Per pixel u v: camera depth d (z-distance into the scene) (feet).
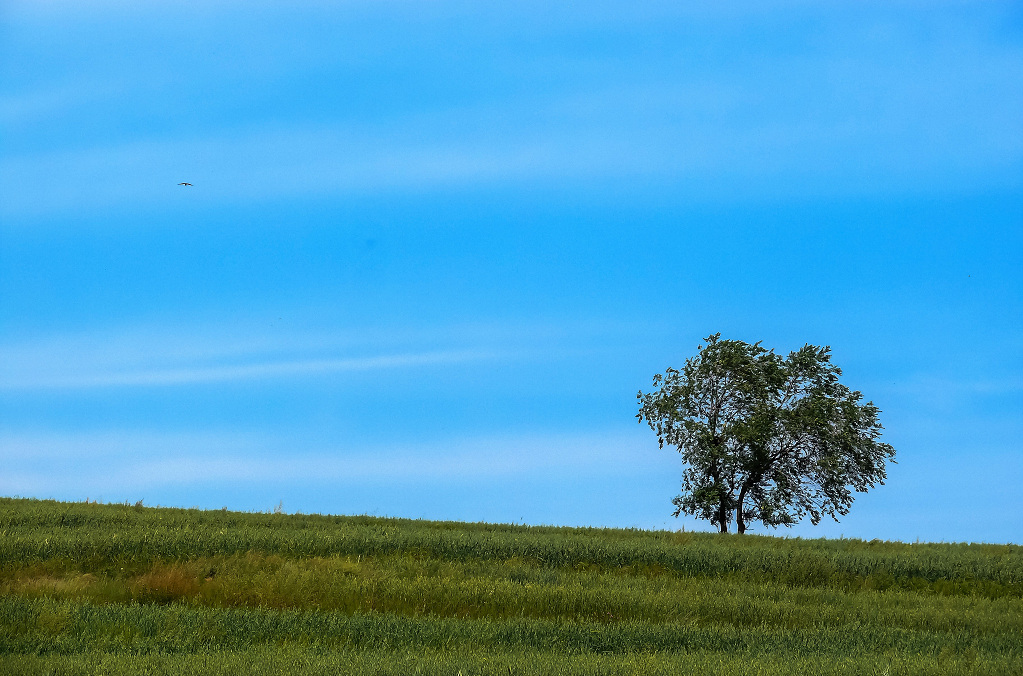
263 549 60.90
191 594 46.88
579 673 28.96
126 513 76.89
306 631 37.42
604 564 64.75
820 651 35.65
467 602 46.03
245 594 46.42
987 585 61.93
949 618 45.19
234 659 30.32
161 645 34.01
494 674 28.58
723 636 38.45
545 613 45.27
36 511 74.69
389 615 41.88
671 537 86.84
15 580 49.37
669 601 46.93
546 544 67.41
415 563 58.44
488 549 65.72
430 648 34.78
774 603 47.73
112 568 54.49
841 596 53.26
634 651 35.55
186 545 59.47
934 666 30.91
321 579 49.55
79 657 30.48
